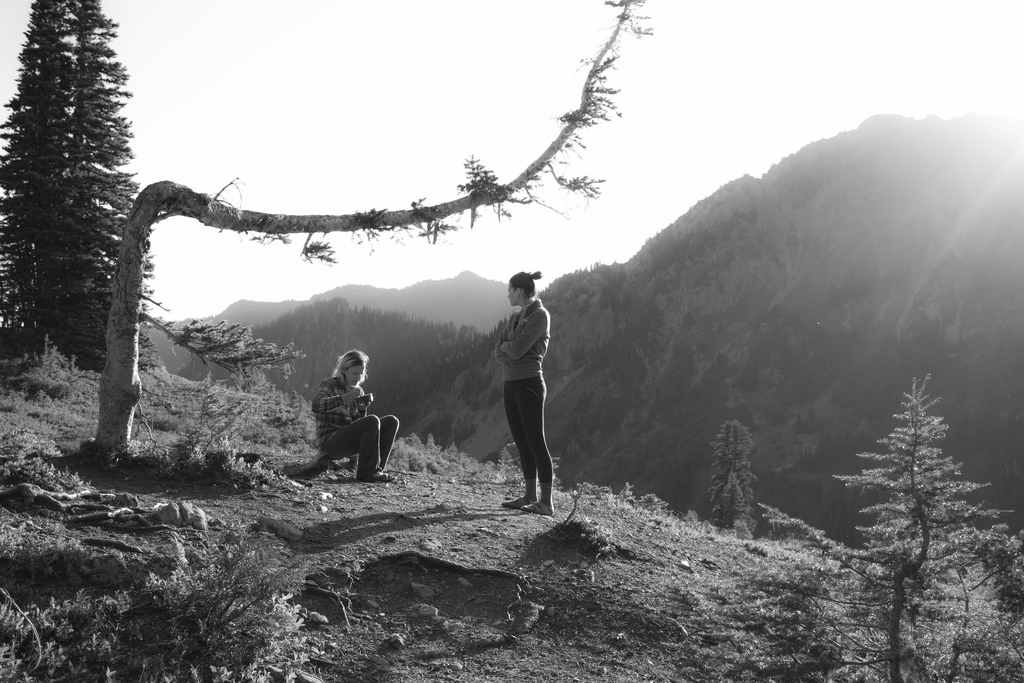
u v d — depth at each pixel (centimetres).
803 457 15775
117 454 712
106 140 2902
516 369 747
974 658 428
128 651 360
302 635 434
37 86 2797
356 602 498
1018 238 19438
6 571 395
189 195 757
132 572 421
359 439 800
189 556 470
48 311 2584
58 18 2897
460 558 588
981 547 441
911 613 448
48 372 1859
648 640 526
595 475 17650
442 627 491
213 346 798
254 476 702
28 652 338
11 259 2683
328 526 611
